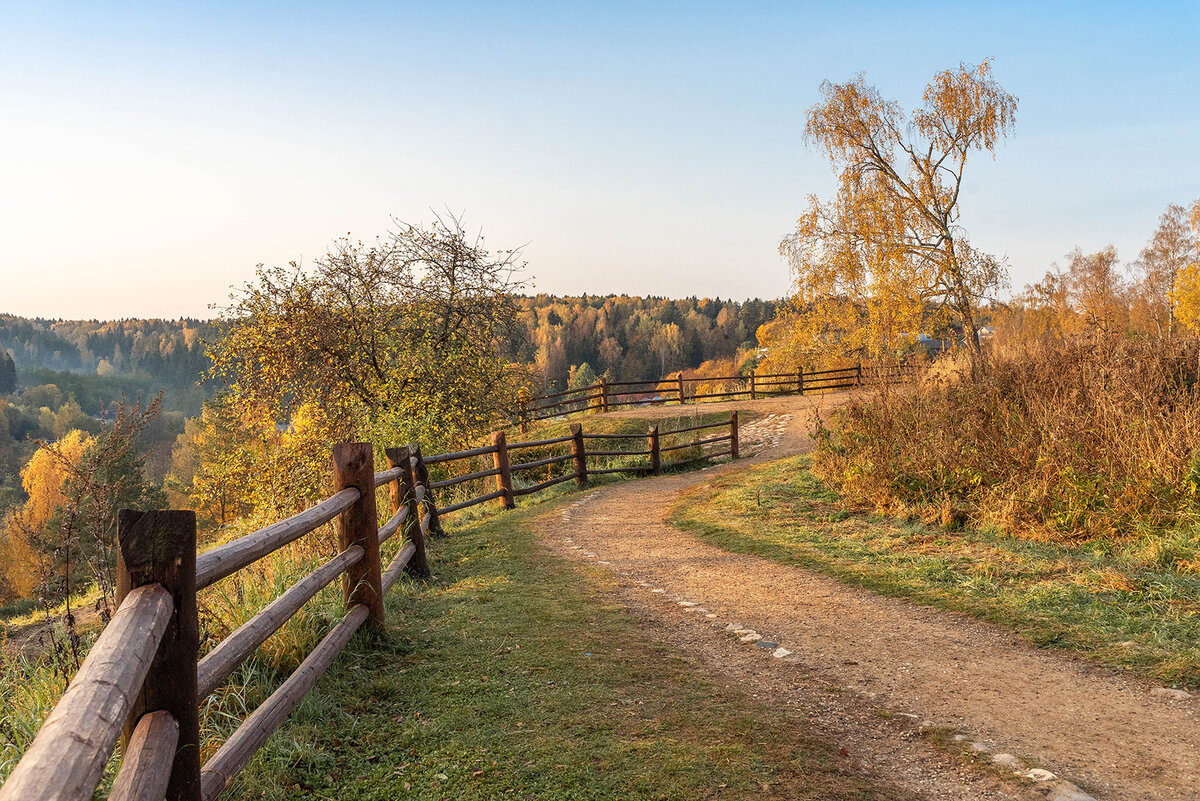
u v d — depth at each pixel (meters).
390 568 5.55
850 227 28.11
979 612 5.04
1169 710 3.44
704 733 3.26
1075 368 9.05
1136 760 2.99
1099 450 7.03
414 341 17.11
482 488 13.75
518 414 21.09
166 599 2.17
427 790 2.75
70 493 4.07
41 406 113.12
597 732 3.26
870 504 8.48
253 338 15.22
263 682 3.50
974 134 26.14
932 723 3.40
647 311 163.25
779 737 3.23
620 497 11.71
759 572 6.45
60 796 1.22
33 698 3.48
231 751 2.54
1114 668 3.97
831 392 26.77
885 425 9.58
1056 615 4.81
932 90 26.67
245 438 15.55
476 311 17.89
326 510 3.81
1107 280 54.22
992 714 3.49
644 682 3.90
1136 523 6.08
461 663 4.15
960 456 8.16
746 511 8.94
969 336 25.66
